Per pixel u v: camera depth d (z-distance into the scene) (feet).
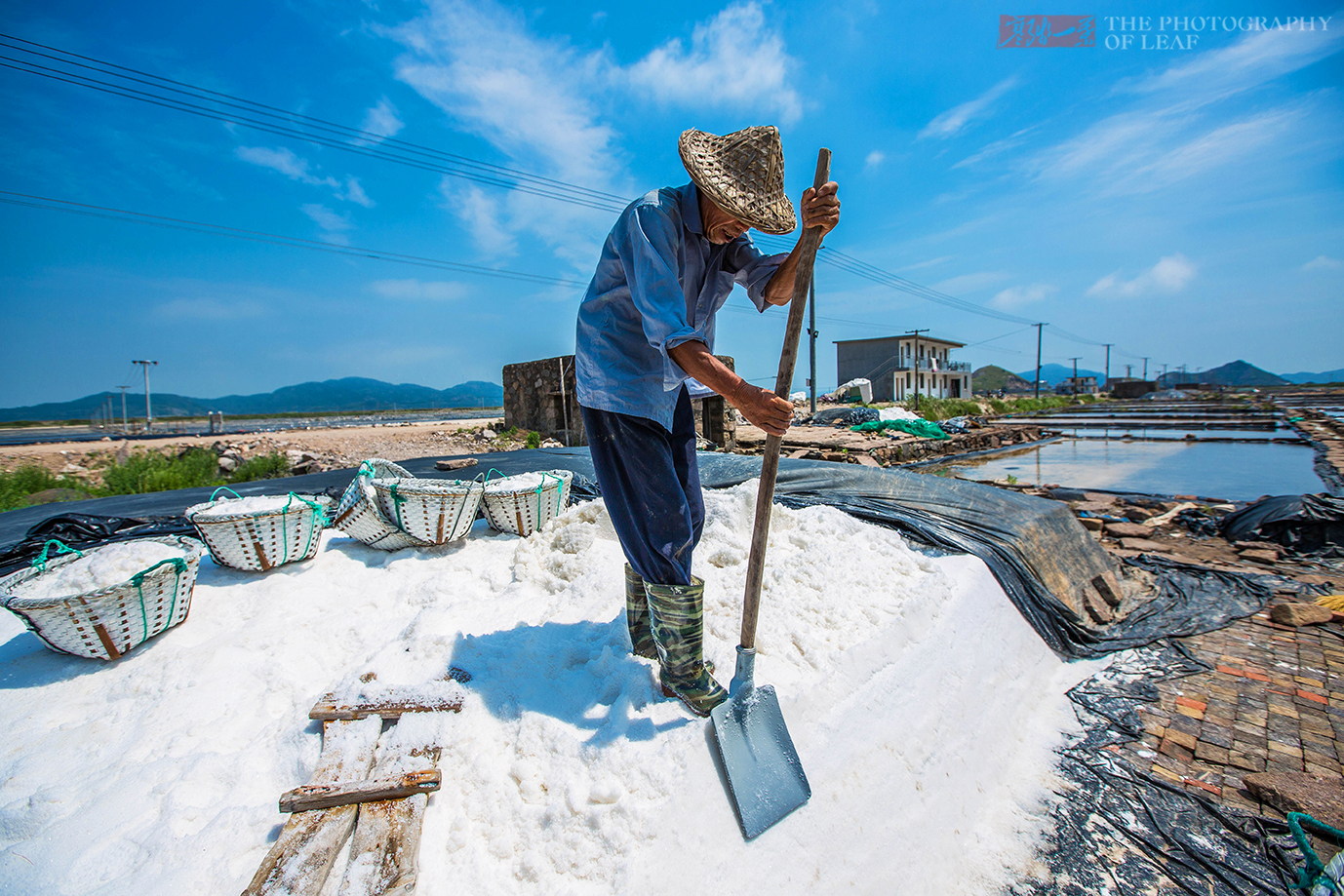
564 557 9.52
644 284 5.44
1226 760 8.34
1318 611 12.76
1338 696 9.90
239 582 8.52
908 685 7.38
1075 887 6.34
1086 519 22.56
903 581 9.36
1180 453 54.08
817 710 6.31
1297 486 35.37
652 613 6.14
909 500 13.60
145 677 6.38
